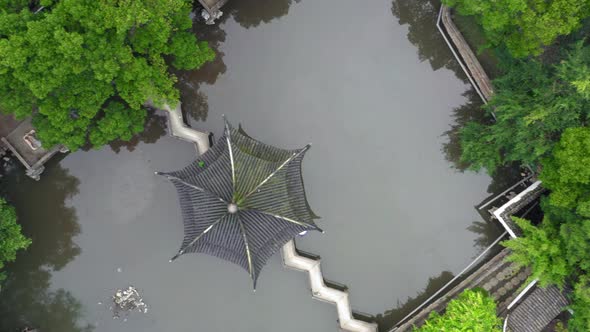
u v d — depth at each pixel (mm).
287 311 34969
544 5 26125
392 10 36438
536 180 33969
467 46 34188
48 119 28344
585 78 24938
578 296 26250
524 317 30562
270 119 36125
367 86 36188
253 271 27938
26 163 33312
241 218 26906
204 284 35156
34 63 24797
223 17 36281
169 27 27281
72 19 25516
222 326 34938
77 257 35188
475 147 31578
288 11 36656
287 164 29141
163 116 35531
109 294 34938
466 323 28391
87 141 35250
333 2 36531
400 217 35781
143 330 34812
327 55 36344
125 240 35250
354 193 35812
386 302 35406
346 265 35594
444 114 36188
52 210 35250
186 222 29781
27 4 27422
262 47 36406
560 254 27531
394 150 36094
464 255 35594
